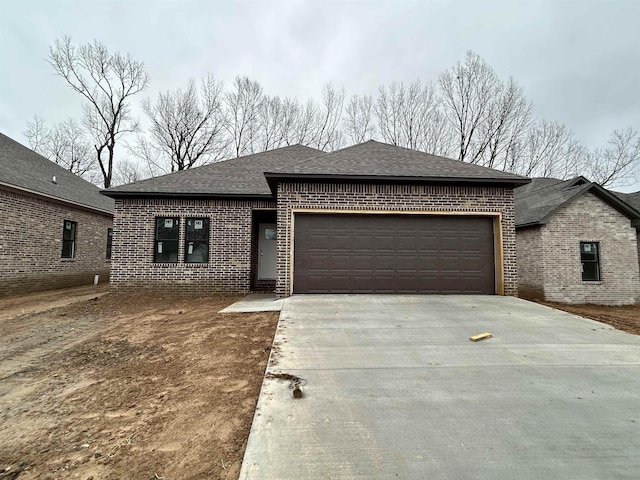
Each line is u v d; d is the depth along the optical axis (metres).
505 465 2.36
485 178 8.80
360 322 6.16
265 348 5.04
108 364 4.68
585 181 13.81
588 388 3.63
